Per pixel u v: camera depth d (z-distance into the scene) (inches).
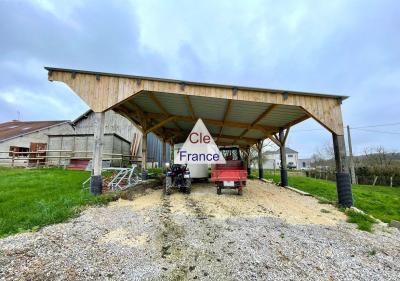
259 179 573.9
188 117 423.5
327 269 109.1
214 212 210.4
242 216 198.4
